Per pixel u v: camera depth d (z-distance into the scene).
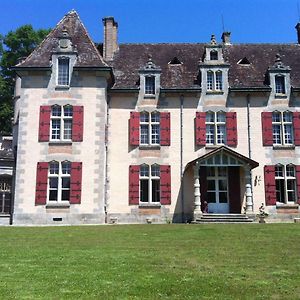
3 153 30.73
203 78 30.25
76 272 9.81
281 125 29.86
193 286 8.43
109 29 33.00
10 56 49.78
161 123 29.56
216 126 29.75
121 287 8.35
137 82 30.58
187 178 29.05
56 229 20.81
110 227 22.03
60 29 30.55
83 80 27.95
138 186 28.81
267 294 7.86
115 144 29.27
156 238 16.53
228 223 25.69
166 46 34.34
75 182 26.69
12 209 28.97
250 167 28.03
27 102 27.66
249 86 30.12
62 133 27.47
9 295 7.72
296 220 28.06
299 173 29.25
